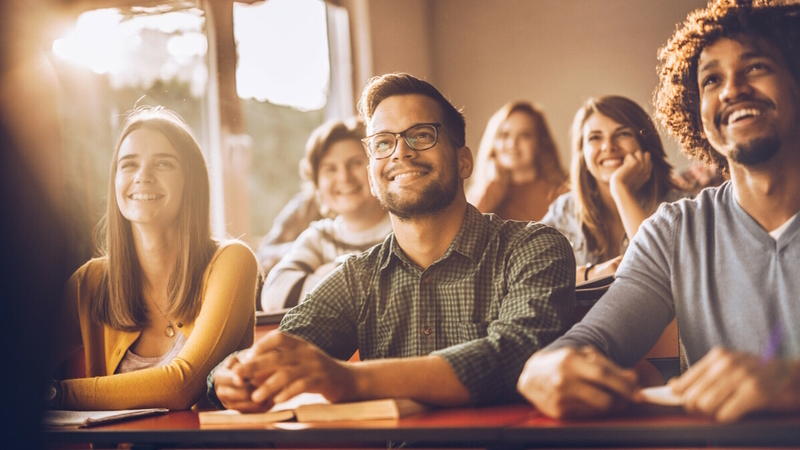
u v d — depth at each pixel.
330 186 3.49
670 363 1.72
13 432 1.21
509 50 3.82
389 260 1.58
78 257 2.48
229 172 3.84
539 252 1.47
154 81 3.41
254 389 1.22
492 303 1.50
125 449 1.71
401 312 1.56
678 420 0.92
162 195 1.83
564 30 3.68
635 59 3.52
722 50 1.57
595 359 0.99
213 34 3.75
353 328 1.63
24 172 1.72
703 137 1.77
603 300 1.43
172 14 3.52
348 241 3.43
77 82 2.71
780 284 1.37
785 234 1.38
